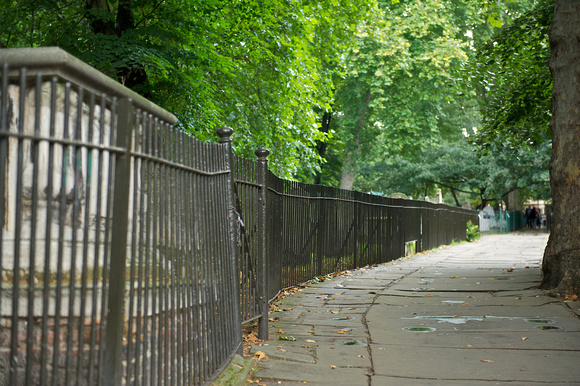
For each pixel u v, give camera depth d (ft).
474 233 94.73
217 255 15.58
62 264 9.68
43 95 9.73
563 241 29.73
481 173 132.67
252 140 48.93
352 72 92.68
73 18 37.22
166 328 11.71
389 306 27.30
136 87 37.73
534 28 45.24
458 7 97.60
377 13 68.39
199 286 13.98
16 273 8.30
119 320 9.79
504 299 28.50
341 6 57.11
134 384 10.39
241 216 19.67
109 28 37.01
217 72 44.09
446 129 115.03
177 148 12.83
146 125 11.21
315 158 59.06
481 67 51.78
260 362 17.42
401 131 100.89
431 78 91.20
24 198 9.67
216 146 16.17
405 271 42.16
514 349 19.03
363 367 17.12
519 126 51.93
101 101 9.65
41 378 8.59
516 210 160.86
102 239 10.19
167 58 35.22
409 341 20.30
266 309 20.66
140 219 10.80
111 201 10.11
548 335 20.77
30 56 9.03
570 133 29.96
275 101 48.26
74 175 9.02
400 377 16.15
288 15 45.21
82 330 9.20
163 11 37.17
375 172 147.43
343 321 23.80
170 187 12.33
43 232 9.64
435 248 71.97
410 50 95.25
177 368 12.20
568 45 30.37
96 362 9.87
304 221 34.40
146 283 10.98
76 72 9.49
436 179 139.44
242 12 42.27
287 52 46.26
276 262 28.45
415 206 63.26
